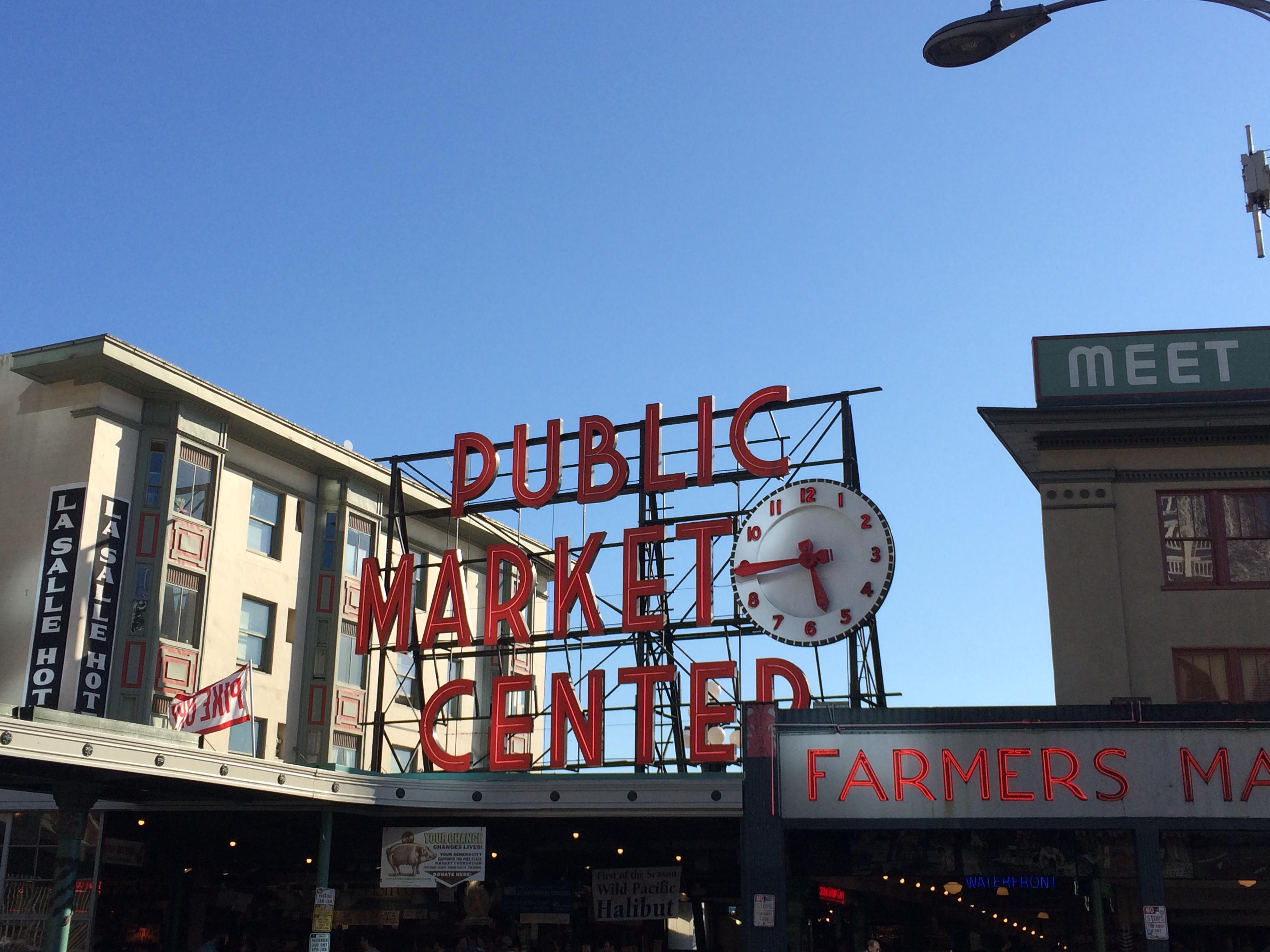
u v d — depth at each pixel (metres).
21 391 40.59
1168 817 24.08
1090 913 33.34
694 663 36.06
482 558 44.94
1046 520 28.89
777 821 25.06
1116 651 27.66
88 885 34.19
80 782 27.97
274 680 44.25
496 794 31.58
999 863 27.59
